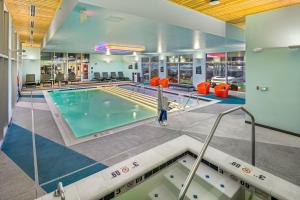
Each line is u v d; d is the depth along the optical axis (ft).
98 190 7.15
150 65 61.98
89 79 63.41
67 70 59.36
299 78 15.26
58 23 19.84
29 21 24.82
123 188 7.80
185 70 50.98
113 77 66.03
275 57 16.65
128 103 34.14
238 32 26.27
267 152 12.63
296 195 6.82
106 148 13.16
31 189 8.89
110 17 15.42
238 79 39.09
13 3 17.94
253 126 9.61
